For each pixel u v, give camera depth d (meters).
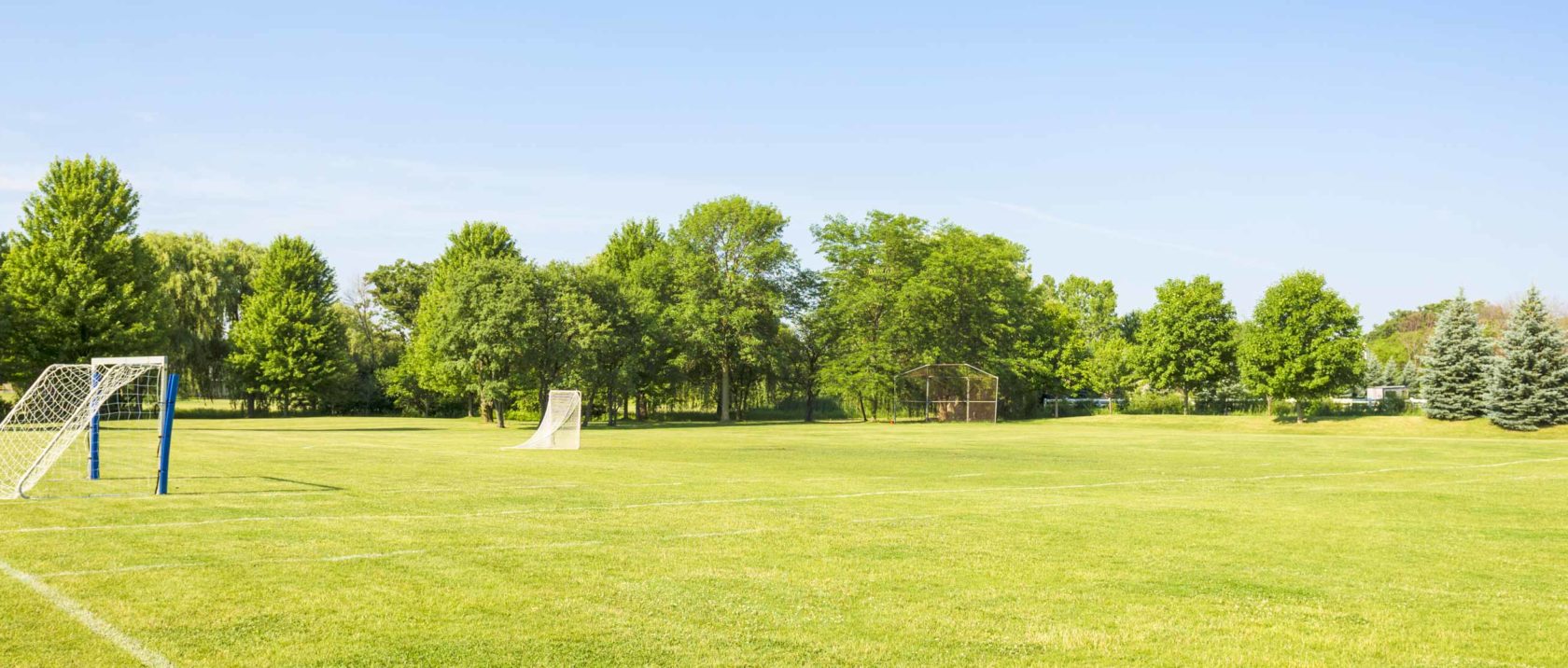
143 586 9.22
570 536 12.70
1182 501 18.03
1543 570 11.09
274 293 78.25
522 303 59.53
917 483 21.16
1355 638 7.92
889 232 79.62
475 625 7.92
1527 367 55.09
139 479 19.86
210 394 77.50
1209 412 77.38
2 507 15.19
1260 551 12.12
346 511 14.91
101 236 52.16
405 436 45.66
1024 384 82.25
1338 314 62.97
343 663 6.84
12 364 49.72
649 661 7.01
